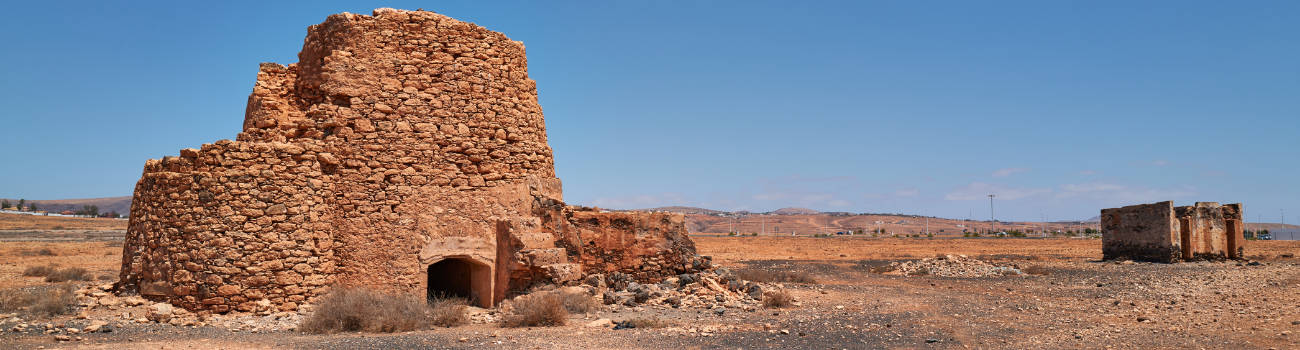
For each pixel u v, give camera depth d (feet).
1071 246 247.29
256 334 41.37
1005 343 41.68
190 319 45.60
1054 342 41.73
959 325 49.62
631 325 45.62
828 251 222.69
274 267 48.88
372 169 55.52
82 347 35.88
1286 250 176.24
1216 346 39.58
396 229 55.36
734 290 64.85
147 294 48.73
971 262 117.91
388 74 57.57
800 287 80.89
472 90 60.95
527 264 57.82
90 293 50.11
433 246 56.44
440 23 60.49
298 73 59.47
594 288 61.05
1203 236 133.18
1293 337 41.98
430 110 58.65
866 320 51.55
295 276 49.67
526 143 63.46
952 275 108.47
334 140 54.49
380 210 55.26
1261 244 212.43
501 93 62.64
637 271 66.08
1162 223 128.88
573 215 64.44
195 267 47.29
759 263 143.23
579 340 40.16
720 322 48.80
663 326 46.01
